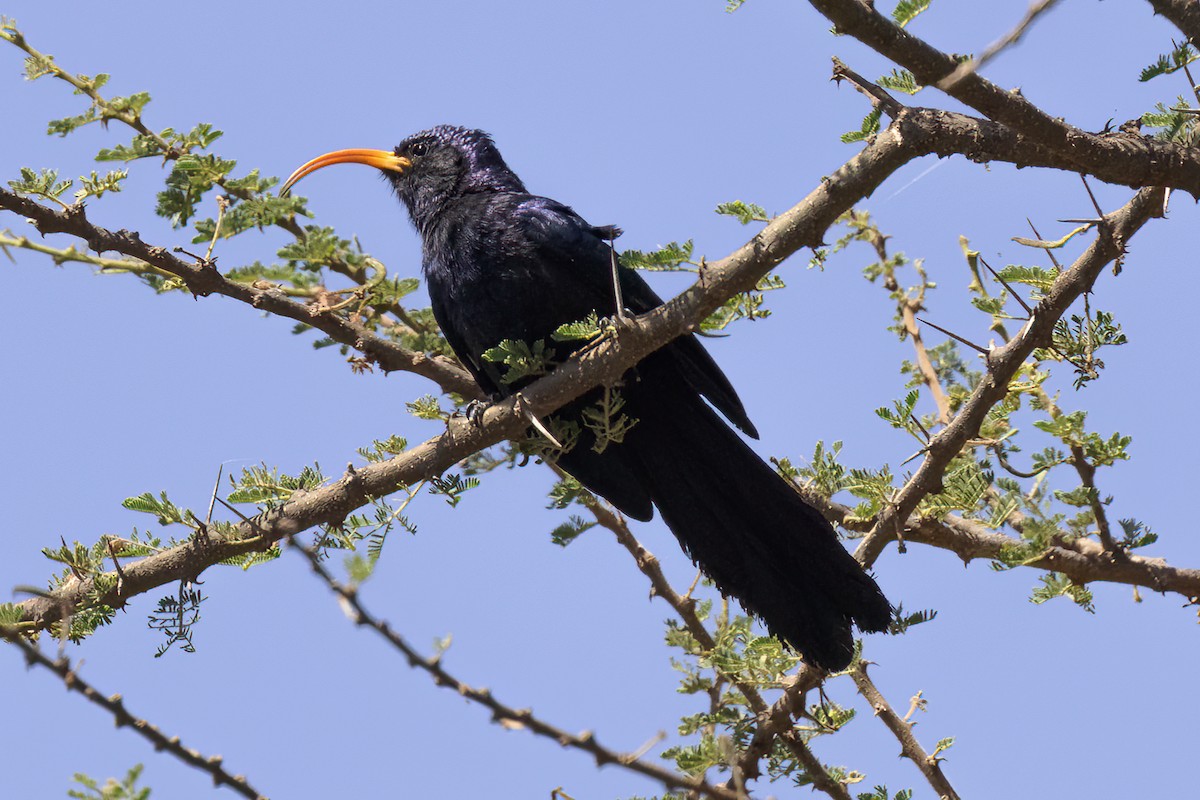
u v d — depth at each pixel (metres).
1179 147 9.67
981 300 10.59
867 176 9.03
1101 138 9.47
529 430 11.66
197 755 8.10
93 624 9.98
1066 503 10.72
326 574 8.19
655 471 11.77
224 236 12.08
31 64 11.64
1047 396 11.94
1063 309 10.05
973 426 10.21
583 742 8.71
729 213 9.40
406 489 9.97
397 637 8.44
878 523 10.62
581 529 11.95
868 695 11.02
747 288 9.26
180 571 10.02
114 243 10.74
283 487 10.21
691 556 11.43
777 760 10.65
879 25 8.47
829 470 11.66
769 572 11.10
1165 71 9.71
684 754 9.85
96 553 10.23
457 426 10.30
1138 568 10.75
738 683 10.86
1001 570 10.72
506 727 8.62
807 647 10.70
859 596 10.69
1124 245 9.93
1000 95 8.96
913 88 9.78
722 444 11.56
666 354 11.69
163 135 12.13
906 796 10.12
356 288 12.56
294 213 12.72
